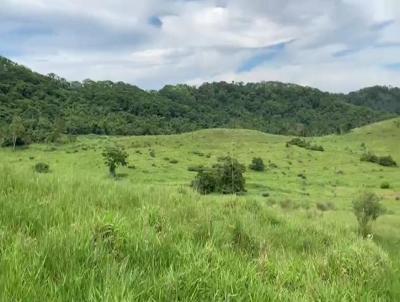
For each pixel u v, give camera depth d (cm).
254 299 381
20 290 323
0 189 661
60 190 730
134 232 490
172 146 19075
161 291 359
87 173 1035
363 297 452
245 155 18300
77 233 453
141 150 17650
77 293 339
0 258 367
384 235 2689
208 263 429
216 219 795
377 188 13512
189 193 1091
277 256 662
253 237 720
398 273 586
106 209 670
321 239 943
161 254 451
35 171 909
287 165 17075
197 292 374
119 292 332
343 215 4559
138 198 820
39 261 379
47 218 532
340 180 14888
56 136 18438
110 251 443
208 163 16325
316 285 470
